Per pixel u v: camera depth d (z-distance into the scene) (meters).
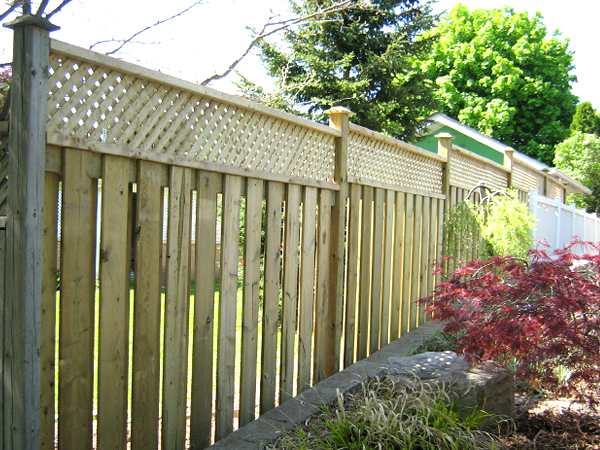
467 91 26.84
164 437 2.53
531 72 26.23
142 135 2.38
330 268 3.83
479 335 3.23
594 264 3.31
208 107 2.75
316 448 2.65
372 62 11.58
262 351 3.17
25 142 1.91
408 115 12.95
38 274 1.95
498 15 26.58
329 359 3.82
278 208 3.28
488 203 6.10
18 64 1.92
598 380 2.99
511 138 26.73
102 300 2.23
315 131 3.62
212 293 2.78
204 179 2.72
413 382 3.16
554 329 2.92
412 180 5.10
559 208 10.42
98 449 2.24
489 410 3.19
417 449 2.71
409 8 12.32
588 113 26.58
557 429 3.25
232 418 2.95
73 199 2.11
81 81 2.14
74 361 2.15
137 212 2.37
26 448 1.95
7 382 1.98
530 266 3.32
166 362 2.52
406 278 4.97
